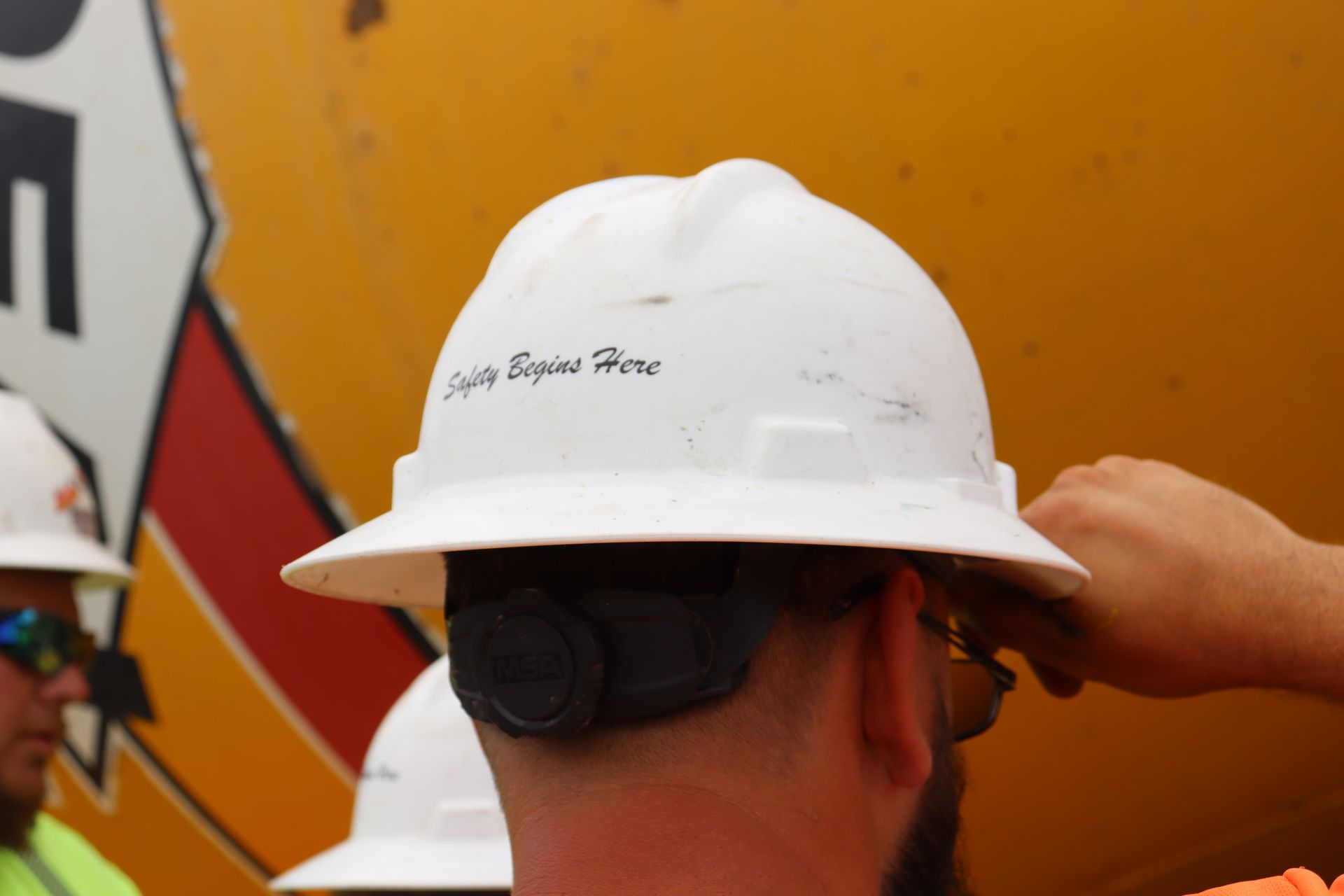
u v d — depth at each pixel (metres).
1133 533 1.19
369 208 2.38
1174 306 1.75
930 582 0.97
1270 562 1.15
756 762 0.82
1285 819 1.73
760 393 0.91
